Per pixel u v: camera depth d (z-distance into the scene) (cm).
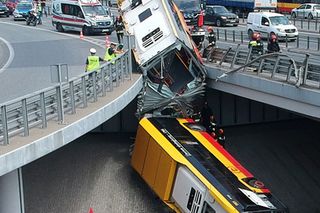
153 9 2508
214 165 1770
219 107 2919
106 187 2108
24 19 5166
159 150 1912
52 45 3109
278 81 2042
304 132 2936
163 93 2331
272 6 5544
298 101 1959
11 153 1174
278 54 2097
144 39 2422
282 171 2511
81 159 2347
